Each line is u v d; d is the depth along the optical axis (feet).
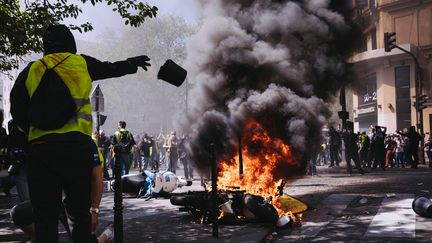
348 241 15.60
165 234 17.35
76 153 7.73
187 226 19.02
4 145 18.20
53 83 7.80
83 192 7.94
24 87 7.84
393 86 95.09
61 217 11.19
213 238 16.26
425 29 91.04
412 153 57.31
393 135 65.41
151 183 29.71
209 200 19.52
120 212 12.99
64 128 7.73
